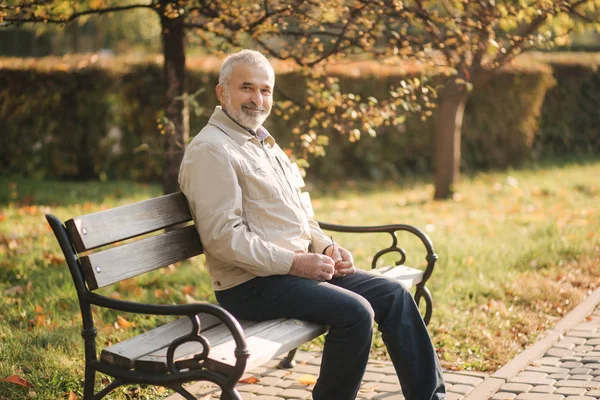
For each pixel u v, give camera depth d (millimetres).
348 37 5277
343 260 3576
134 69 10680
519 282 5559
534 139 13953
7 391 3555
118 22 14883
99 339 4305
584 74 14312
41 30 7047
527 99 12609
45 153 10820
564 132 14250
